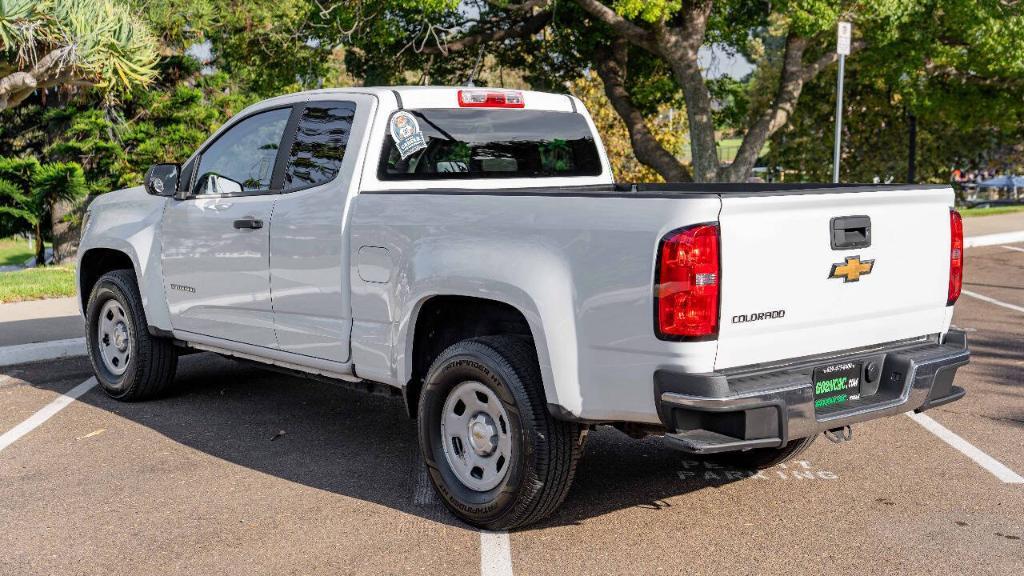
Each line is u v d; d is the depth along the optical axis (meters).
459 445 4.61
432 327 4.93
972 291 12.43
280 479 5.23
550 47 21.31
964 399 6.96
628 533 4.44
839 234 4.10
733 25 21.20
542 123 5.98
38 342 8.62
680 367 3.75
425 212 4.63
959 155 30.89
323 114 5.45
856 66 23.39
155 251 6.49
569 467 4.27
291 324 5.46
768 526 4.52
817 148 29.91
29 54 13.72
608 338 3.95
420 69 21.56
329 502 4.87
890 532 4.43
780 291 3.92
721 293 3.73
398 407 6.82
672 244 3.71
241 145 5.94
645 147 21.03
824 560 4.11
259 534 4.44
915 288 4.46
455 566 4.07
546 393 4.14
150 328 6.59
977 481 5.17
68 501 4.89
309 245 5.26
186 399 7.04
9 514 4.71
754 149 19.70
